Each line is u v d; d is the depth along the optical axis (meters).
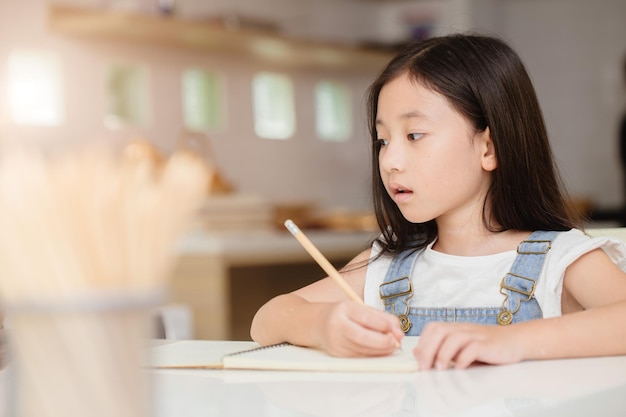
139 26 3.46
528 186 1.18
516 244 1.18
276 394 0.62
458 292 1.17
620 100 5.14
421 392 0.62
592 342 0.82
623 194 5.02
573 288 1.10
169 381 0.69
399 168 1.12
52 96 3.43
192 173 0.34
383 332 0.80
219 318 2.66
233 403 0.58
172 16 3.48
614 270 1.08
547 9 5.27
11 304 0.33
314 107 4.59
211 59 4.06
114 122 3.64
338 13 4.79
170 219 0.34
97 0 3.50
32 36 3.38
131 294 0.34
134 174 0.34
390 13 4.96
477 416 0.53
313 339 0.86
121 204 0.33
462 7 4.82
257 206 2.99
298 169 4.48
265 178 4.30
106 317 0.34
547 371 0.72
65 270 0.33
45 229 0.32
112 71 3.65
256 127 4.28
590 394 0.61
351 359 0.77
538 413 0.55
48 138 3.39
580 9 5.21
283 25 4.46
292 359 0.77
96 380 0.34
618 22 5.14
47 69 3.42
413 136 1.12
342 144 4.74
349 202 4.75
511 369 0.74
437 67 1.13
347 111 4.78
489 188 1.18
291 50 4.10
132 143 3.11
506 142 1.15
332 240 3.00
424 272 1.22
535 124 1.20
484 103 1.13
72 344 0.33
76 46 3.52
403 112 1.12
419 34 4.68
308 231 3.50
